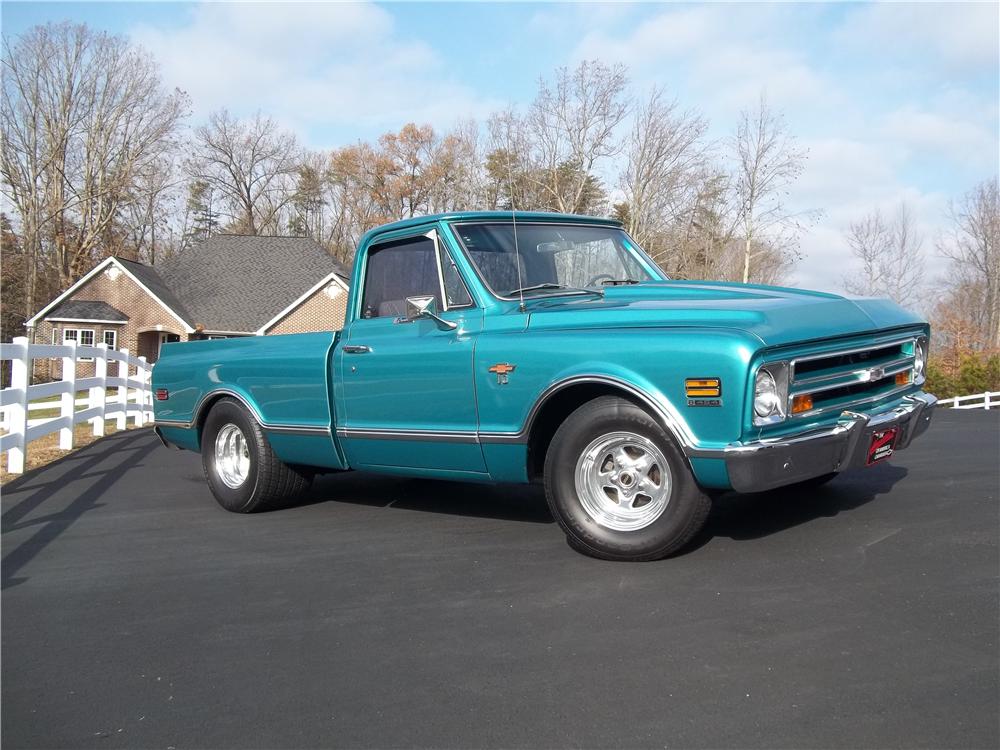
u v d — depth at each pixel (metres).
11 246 53.72
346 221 66.94
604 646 3.58
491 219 5.70
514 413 4.97
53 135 50.59
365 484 7.65
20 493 8.12
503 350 4.99
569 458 4.74
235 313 42.12
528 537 5.38
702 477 4.32
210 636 4.00
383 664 3.56
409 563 4.97
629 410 4.52
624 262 6.04
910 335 5.20
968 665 3.21
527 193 27.05
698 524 4.48
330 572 4.90
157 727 3.13
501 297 5.32
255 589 4.67
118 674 3.62
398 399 5.58
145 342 42.88
